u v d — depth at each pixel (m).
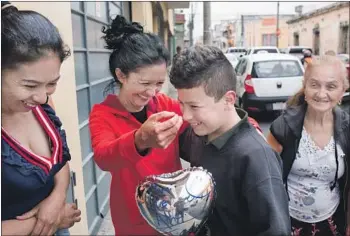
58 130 1.30
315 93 1.67
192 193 1.04
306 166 1.76
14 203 1.17
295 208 1.83
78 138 2.61
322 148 1.74
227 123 1.16
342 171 1.76
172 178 1.07
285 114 1.80
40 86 1.01
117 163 1.29
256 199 1.07
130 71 1.40
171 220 1.05
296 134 1.74
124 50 1.41
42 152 1.24
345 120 1.73
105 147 1.29
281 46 43.31
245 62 8.52
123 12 5.94
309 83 1.70
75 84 2.75
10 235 1.14
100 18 4.12
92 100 3.56
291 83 7.66
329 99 1.66
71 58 2.50
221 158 1.16
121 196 1.52
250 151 1.11
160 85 1.47
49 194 1.27
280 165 1.18
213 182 1.09
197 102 1.10
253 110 7.77
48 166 1.20
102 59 4.14
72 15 2.98
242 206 1.16
